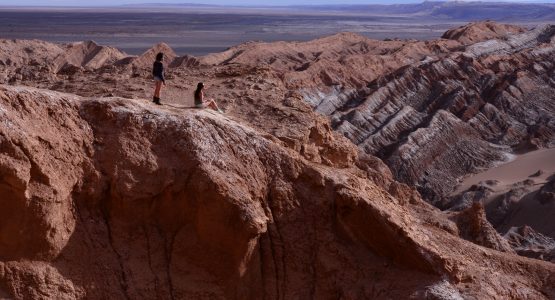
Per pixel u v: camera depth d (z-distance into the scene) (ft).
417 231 57.67
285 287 52.95
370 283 53.11
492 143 231.71
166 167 52.95
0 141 46.32
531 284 60.29
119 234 51.42
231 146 55.72
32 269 46.88
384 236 54.54
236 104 76.07
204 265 52.06
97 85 82.69
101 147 52.75
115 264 50.08
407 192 92.22
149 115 55.31
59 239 48.42
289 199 55.36
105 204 51.83
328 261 53.93
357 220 55.16
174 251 52.11
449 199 182.70
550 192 161.17
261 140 57.26
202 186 51.80
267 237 53.72
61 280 47.57
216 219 51.60
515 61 304.30
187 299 50.67
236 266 51.65
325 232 55.01
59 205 48.44
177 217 53.11
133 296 49.44
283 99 79.66
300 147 67.82
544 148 224.74
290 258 53.67
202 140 54.85
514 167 207.62
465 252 60.54
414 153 206.90
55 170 48.98
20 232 46.78
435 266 53.67
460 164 213.46
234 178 53.52
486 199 173.37
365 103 243.60
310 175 56.59
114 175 51.67
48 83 87.30
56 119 51.72
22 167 46.29
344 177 59.26
